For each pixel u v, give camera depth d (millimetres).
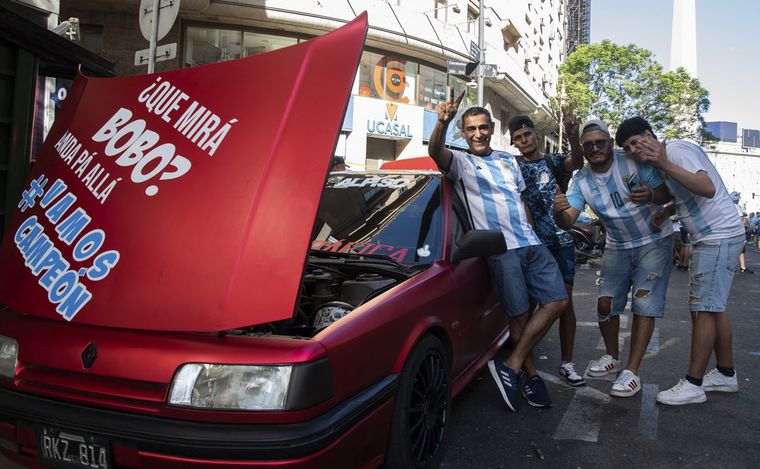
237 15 15789
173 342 1896
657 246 3605
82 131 2607
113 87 2691
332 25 16750
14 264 2375
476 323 3324
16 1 7184
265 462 1724
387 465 2277
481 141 3375
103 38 15289
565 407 3492
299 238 1954
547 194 3916
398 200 3412
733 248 3428
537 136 3973
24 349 2074
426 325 2520
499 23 26250
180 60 15828
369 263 2809
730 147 153375
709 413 3359
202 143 2273
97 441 1844
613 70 32906
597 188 3652
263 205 2041
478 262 3424
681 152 3416
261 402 1778
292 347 1857
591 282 9391
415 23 18906
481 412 3404
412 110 19719
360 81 18375
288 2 16109
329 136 2070
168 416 1816
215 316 1908
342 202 3520
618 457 2793
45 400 1970
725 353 3695
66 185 2457
